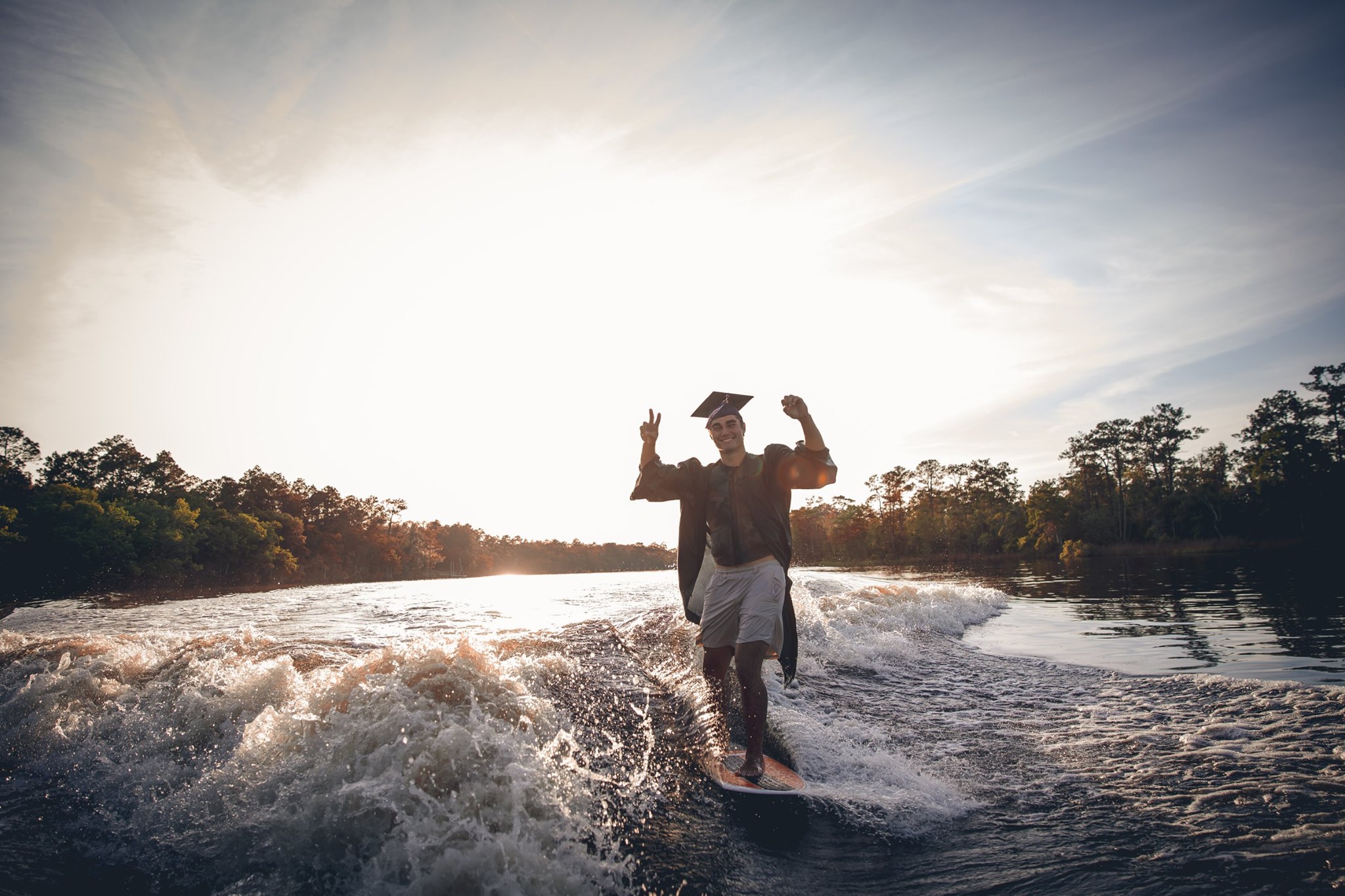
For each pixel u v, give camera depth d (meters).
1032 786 2.83
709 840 2.33
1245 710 3.87
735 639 3.41
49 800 2.61
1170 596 13.55
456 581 34.16
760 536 3.35
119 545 49.41
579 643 5.55
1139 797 2.65
